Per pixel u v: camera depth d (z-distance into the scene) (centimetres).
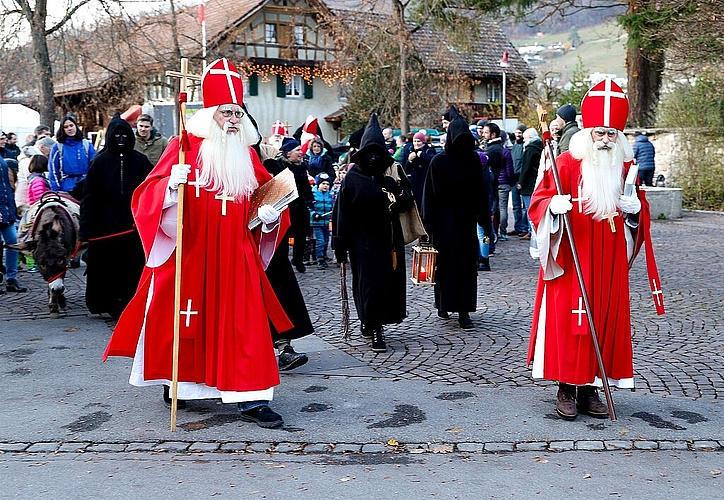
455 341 791
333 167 1349
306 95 3831
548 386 650
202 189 540
